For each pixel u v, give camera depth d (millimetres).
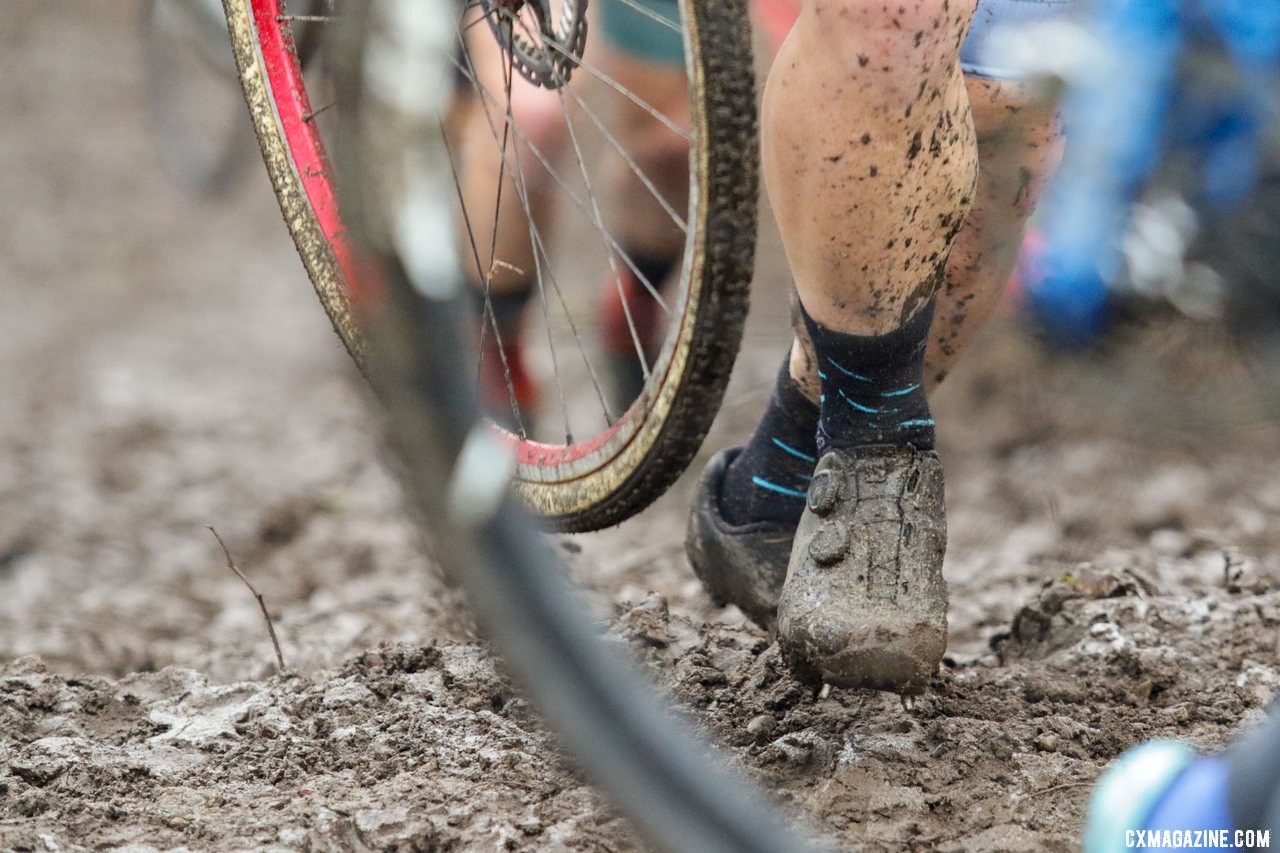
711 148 4953
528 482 6387
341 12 3740
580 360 15930
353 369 6238
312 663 7906
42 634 9539
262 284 22484
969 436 11859
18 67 31719
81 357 19062
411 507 3633
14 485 13867
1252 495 10117
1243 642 7121
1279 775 3943
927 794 5406
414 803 5453
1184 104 6965
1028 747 5867
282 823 5340
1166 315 7383
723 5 4914
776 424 6293
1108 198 7332
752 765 5617
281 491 13266
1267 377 6992
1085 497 10391
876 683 5344
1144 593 7770
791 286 5930
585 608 3861
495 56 8688
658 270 10320
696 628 7176
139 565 11617
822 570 5461
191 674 6922
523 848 5164
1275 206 6895
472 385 3584
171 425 15875
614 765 3418
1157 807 4156
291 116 6488
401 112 3600
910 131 4883
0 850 5094
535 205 9398
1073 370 7898
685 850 3379
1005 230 6113
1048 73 5867
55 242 24172
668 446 5406
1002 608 8281
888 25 4695
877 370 5477
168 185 26672
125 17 34625
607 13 9969
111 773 5770
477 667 6703
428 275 3574
